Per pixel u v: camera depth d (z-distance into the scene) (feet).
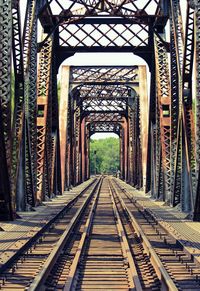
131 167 160.66
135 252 36.27
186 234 39.93
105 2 72.64
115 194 109.50
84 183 185.98
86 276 28.32
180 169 60.85
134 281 25.30
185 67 54.13
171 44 64.54
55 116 86.43
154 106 84.28
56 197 88.69
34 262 31.17
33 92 63.05
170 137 65.92
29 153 59.57
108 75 130.52
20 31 52.31
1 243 35.29
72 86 129.18
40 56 75.00
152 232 44.86
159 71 72.84
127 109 181.57
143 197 87.76
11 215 48.57
